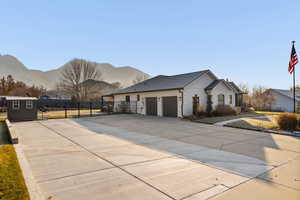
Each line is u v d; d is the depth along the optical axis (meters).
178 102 16.80
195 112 16.86
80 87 48.88
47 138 8.10
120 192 3.17
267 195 3.08
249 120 14.08
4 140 7.71
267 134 9.22
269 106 33.44
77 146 6.61
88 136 8.59
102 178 3.78
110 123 13.50
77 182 3.58
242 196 3.04
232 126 11.52
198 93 17.91
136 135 8.86
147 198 2.97
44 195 3.04
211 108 18.19
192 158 5.22
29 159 5.05
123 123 13.46
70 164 4.64
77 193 3.13
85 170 4.23
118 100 25.64
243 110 24.20
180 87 16.20
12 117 15.54
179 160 5.02
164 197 3.00
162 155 5.50
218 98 19.45
